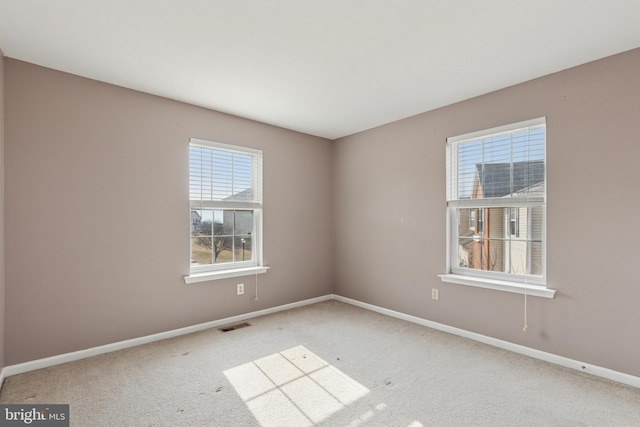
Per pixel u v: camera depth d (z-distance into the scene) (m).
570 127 2.43
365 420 1.83
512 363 2.52
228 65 2.40
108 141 2.70
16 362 2.30
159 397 2.04
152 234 2.93
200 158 3.30
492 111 2.88
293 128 4.02
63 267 2.49
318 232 4.38
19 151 2.31
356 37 2.04
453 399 2.04
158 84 2.73
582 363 2.38
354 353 2.71
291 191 4.08
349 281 4.30
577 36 2.02
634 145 2.16
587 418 1.84
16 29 1.94
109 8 1.74
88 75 2.56
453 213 3.26
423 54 2.25
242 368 2.44
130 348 2.78
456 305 3.15
